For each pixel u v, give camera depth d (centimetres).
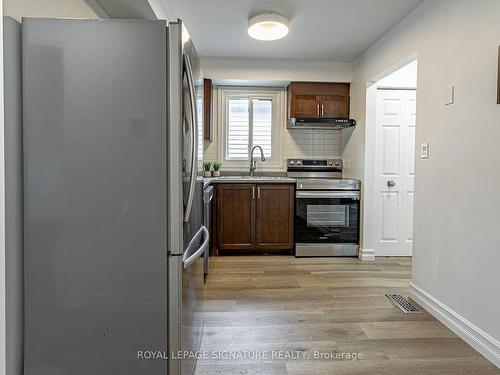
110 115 142
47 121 141
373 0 264
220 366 184
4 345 99
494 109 188
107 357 149
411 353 198
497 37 187
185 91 153
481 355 196
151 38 141
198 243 196
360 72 397
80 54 140
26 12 147
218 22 308
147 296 148
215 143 454
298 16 294
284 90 455
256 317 242
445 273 233
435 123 246
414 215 275
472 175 206
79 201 144
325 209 399
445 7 234
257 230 400
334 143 458
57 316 146
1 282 97
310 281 318
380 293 290
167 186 145
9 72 134
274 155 458
